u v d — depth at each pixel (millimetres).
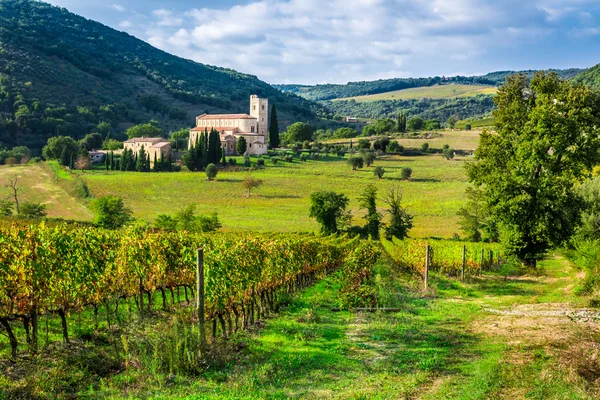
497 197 32844
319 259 29219
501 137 33781
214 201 93312
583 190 37312
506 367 11516
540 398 9469
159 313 17781
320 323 17484
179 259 18938
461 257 31875
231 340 14305
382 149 152625
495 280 30359
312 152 152250
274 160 135375
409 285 26672
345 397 10031
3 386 9820
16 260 12227
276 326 16781
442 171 120438
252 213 84375
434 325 17250
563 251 32938
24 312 12445
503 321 17453
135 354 12492
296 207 89750
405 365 12406
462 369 12016
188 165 126562
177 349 11727
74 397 9938
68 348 12734
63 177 107688
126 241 17312
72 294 13883
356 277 21828
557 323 16469
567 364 11250
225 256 15906
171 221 56969
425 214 81750
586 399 9234
